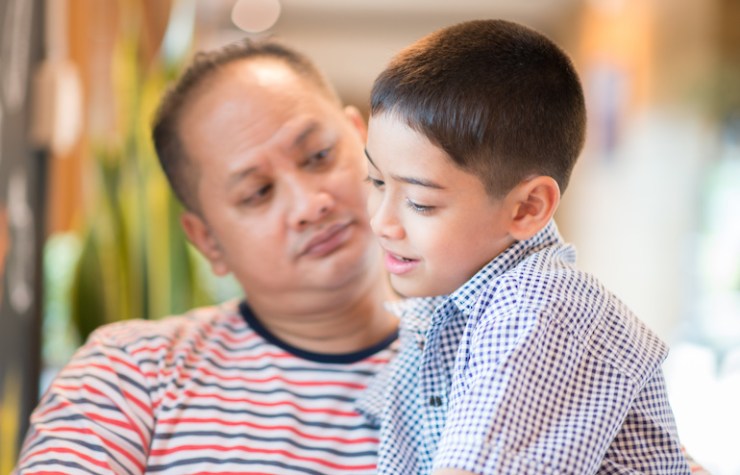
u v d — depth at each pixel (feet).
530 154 3.22
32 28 5.34
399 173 3.18
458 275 3.29
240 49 4.47
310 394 4.09
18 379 5.31
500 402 2.84
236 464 3.82
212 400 4.02
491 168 3.16
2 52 4.95
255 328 4.36
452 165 3.12
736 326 12.42
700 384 11.22
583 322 3.08
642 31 14.35
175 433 3.94
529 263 3.22
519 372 2.89
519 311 3.03
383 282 4.45
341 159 4.25
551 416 2.90
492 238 3.27
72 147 6.03
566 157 3.38
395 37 19.62
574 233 16.78
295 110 4.19
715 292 13.24
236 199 4.20
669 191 13.88
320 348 4.36
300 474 3.81
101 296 6.25
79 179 6.12
